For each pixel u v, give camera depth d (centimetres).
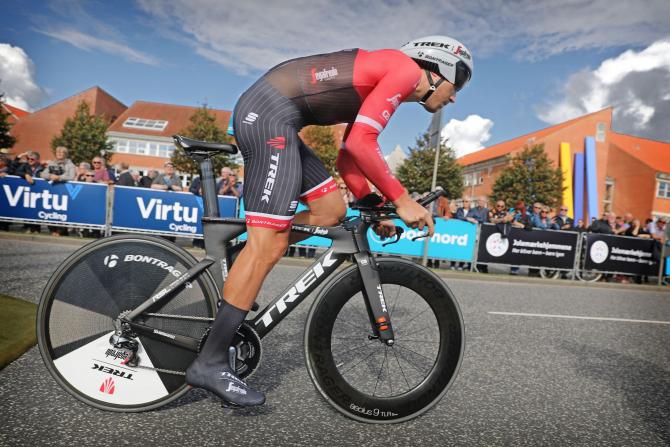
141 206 713
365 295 167
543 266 784
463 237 757
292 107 149
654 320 446
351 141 141
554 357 279
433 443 155
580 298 576
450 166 2648
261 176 146
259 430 155
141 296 160
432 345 190
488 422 176
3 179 693
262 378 204
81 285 158
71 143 3053
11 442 135
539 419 183
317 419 167
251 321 160
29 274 404
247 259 147
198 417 161
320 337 163
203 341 156
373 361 199
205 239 160
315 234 163
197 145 154
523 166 3131
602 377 245
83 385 158
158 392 160
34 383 179
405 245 744
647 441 169
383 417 166
